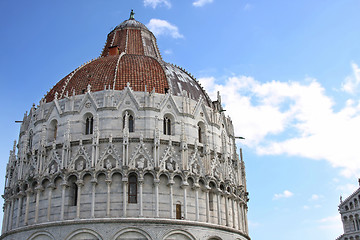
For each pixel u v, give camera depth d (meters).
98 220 51.69
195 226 54.69
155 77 65.56
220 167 62.03
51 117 61.88
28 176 58.38
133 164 55.09
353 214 109.75
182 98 62.72
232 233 59.69
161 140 57.84
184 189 56.16
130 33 82.25
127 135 56.22
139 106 59.31
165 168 56.09
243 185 70.38
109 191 53.69
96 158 55.38
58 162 56.78
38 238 53.81
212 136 64.38
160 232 52.25
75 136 58.56
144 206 53.66
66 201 54.44
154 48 82.75
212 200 59.25
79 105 60.16
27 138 62.72
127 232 51.66
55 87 69.94
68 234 51.81
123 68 65.75
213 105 71.00
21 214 58.00
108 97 59.75
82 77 66.50
